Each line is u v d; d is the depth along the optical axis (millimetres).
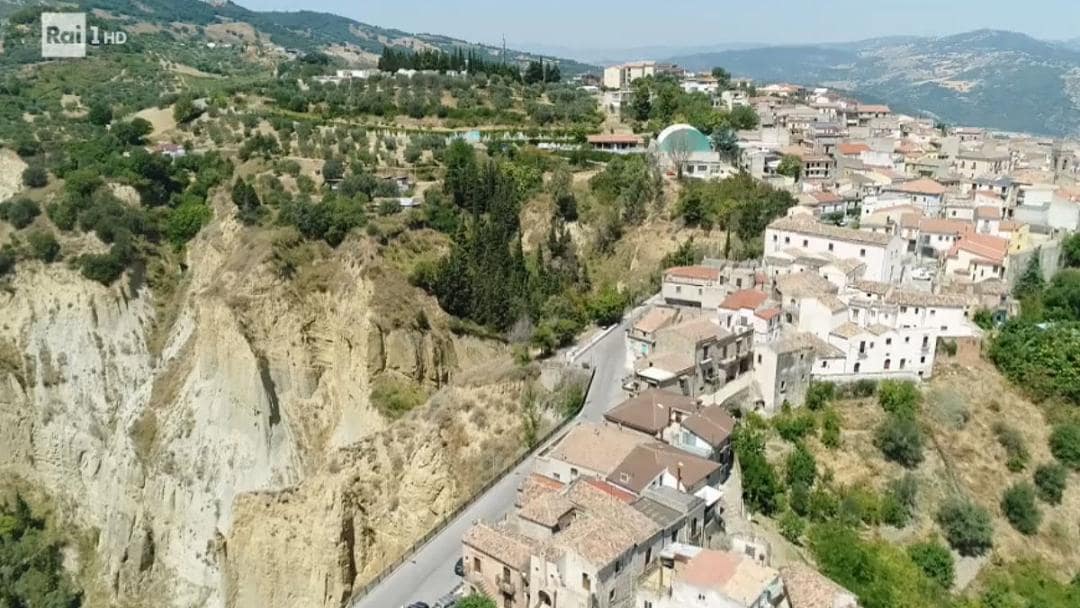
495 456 92375
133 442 121250
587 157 172750
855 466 92688
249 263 122812
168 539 114625
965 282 124188
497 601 66062
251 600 93125
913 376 103938
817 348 100188
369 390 117125
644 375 94000
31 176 152250
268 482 113625
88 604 115688
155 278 141750
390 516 91688
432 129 190750
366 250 125562
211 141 180375
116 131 176500
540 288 130875
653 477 73688
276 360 119500
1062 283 129750
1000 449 100062
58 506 128250
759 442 87250
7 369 131375
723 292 113000
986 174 182125
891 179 169250
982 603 85688
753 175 166250
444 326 123750
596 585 60094
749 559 62938
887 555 83438
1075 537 94875
